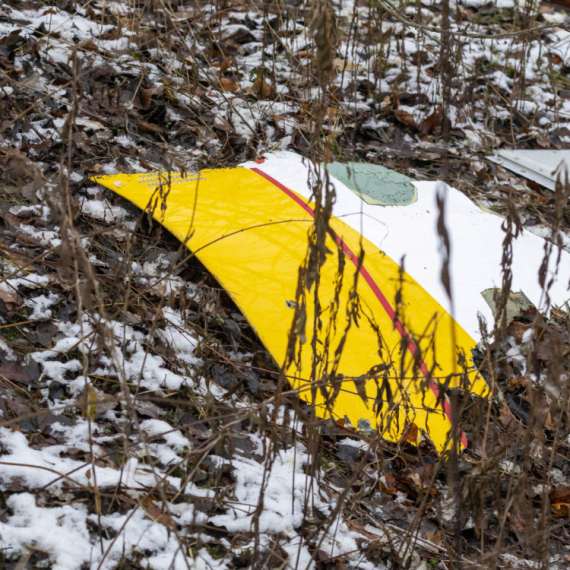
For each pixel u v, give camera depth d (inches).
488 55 216.8
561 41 236.8
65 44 158.7
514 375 105.2
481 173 160.9
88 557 65.7
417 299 106.3
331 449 88.2
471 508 66.0
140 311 99.0
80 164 126.5
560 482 92.7
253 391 93.9
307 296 102.5
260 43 191.2
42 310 95.4
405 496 85.6
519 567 78.4
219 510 74.9
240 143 145.6
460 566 72.7
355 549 75.1
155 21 177.5
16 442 74.4
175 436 82.4
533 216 151.8
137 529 69.6
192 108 154.1
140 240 113.9
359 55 193.2
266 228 112.9
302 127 155.4
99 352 62.7
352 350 96.8
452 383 96.2
